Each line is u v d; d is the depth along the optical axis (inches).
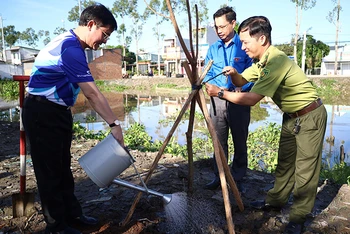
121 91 1127.6
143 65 2218.3
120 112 575.2
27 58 1914.4
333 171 202.1
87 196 146.0
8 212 127.4
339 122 426.6
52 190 99.7
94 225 117.6
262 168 226.1
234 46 142.1
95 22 92.1
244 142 145.3
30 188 156.0
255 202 134.2
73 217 115.0
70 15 1544.0
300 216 112.1
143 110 598.5
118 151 95.7
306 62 1441.9
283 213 129.6
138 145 289.6
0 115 519.5
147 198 140.8
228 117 143.6
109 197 142.7
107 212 128.6
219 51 146.3
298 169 111.3
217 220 122.6
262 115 510.9
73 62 89.7
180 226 114.3
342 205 136.3
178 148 275.6
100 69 1472.7
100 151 96.3
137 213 127.6
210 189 152.6
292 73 105.1
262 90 104.2
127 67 2294.5
